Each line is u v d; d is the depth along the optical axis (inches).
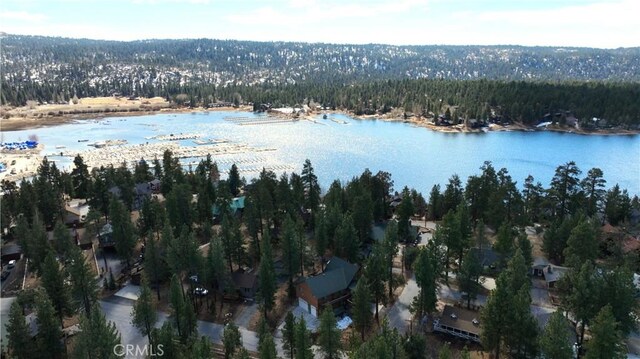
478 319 2696.9
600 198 4362.7
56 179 5561.0
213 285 3218.5
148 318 2524.6
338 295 3011.8
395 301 3085.6
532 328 2250.2
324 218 3700.8
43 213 4426.7
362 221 3885.3
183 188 4256.9
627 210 4340.6
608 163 7864.2
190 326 2591.0
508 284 2448.3
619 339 2074.3
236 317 2967.5
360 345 2230.6
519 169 7534.5
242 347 2306.8
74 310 2802.7
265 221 4237.2
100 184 4687.5
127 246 3582.7
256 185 4687.5
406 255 3518.7
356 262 3474.4
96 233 4173.2
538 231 4227.4
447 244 3351.4
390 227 3275.1
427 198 6107.3
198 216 4345.5
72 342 2613.2
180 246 3102.9
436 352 2551.7
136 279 3405.5
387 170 7495.1
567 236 3521.2
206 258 3201.3
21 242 3683.6
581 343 2477.9
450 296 3134.8
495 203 4119.1
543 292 3142.2
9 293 3299.7
